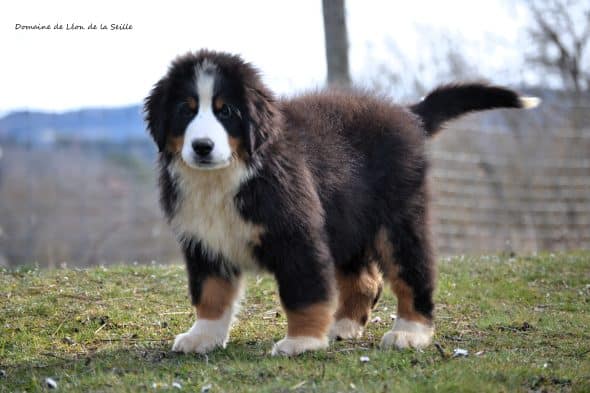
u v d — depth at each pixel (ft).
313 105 20.43
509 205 56.95
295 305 18.29
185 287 25.38
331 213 19.31
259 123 18.02
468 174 56.59
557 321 21.95
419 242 20.33
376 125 20.51
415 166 20.63
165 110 18.33
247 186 18.01
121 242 56.80
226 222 18.31
